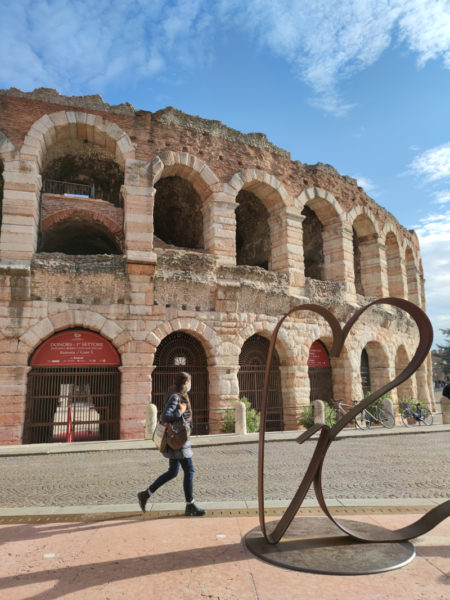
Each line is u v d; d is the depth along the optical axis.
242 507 6.28
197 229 26.25
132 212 18.56
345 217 25.17
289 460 11.14
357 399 22.70
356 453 12.32
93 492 7.84
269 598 3.29
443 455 11.84
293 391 20.64
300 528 5.04
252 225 28.56
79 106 18.97
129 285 17.66
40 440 17.72
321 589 3.43
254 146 22.34
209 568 3.89
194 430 18.81
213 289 19.27
